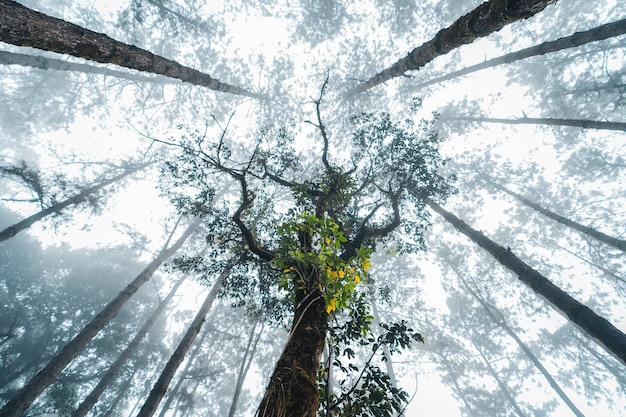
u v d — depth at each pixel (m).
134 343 13.45
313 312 2.92
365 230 6.34
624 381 16.11
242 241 6.49
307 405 1.79
